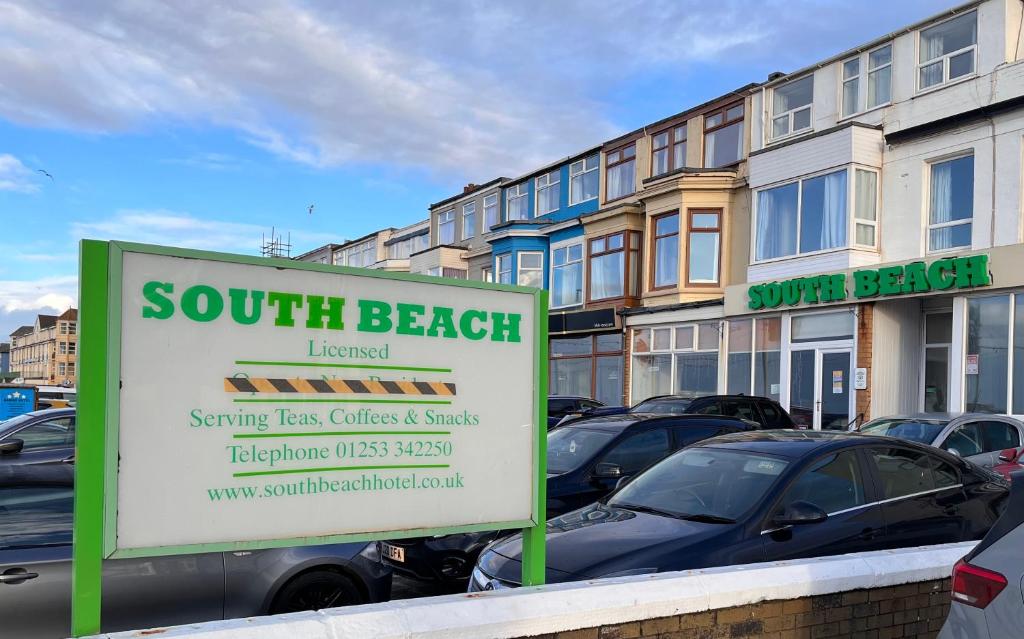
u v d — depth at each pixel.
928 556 4.34
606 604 3.34
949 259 15.40
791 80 20.53
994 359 15.01
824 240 18.34
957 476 6.14
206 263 2.93
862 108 18.69
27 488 4.91
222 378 2.94
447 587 7.02
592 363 26.52
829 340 17.84
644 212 24.98
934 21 17.19
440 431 3.38
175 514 2.82
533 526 3.58
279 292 3.06
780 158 19.55
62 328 98.31
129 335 2.79
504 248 30.53
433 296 3.39
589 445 7.91
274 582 5.10
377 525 3.22
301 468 3.07
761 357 19.67
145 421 2.79
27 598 4.50
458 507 3.40
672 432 8.26
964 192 16.61
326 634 2.79
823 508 5.34
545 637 3.21
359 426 3.20
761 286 19.27
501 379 3.54
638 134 25.97
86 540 2.66
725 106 22.66
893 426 11.02
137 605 4.71
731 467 5.70
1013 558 3.13
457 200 38.31
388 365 3.28
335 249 57.81
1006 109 15.68
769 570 3.84
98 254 2.74
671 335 22.73
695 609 3.55
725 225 22.06
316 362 3.13
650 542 4.85
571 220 27.83
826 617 3.94
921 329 17.58
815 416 18.02
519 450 3.57
